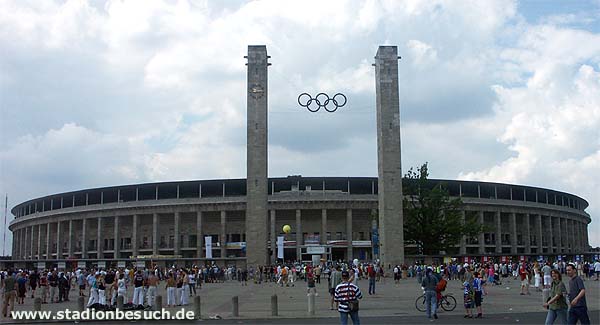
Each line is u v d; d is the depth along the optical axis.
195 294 46.81
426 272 29.11
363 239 116.00
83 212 126.19
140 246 121.31
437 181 120.69
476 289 29.00
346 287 20.06
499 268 70.19
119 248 121.69
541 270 49.56
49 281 41.31
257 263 78.69
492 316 29.56
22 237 149.00
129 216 123.12
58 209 131.50
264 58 82.38
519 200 130.38
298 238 112.69
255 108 81.38
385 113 82.62
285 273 60.78
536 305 35.47
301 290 53.88
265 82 82.00
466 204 120.25
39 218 136.25
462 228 85.31
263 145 80.75
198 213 117.00
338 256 115.75
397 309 33.59
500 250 123.94
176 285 38.06
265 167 80.31
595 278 71.81
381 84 83.19
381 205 82.06
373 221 87.81
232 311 32.50
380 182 82.56
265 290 54.38
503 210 125.56
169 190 121.31
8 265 91.94
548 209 134.00
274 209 114.12
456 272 71.19
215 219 118.31
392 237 80.19
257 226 79.25
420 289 51.97
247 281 73.38
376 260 76.56
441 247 85.25
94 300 33.97
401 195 81.19
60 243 130.50
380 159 82.44
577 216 148.75
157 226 119.12
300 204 113.56
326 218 115.06
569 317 18.16
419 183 87.25
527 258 98.81
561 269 72.12
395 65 83.81
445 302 33.75
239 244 113.69
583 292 17.94
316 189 119.38
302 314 31.39
